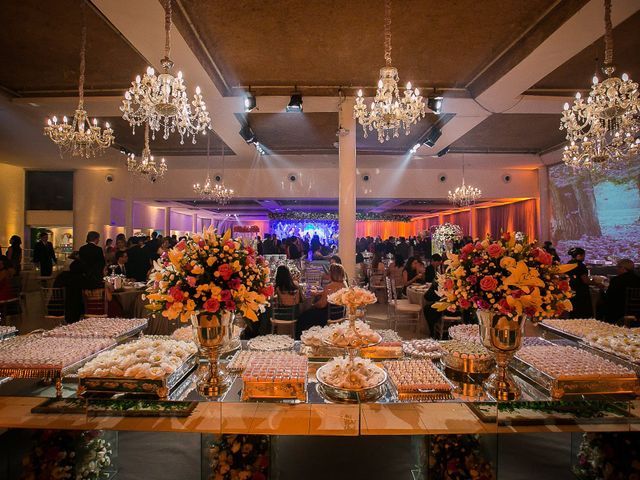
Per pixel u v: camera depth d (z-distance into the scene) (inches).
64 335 91.9
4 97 210.2
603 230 331.0
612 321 196.1
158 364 69.4
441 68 186.7
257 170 426.0
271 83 202.2
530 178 431.8
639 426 66.6
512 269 64.4
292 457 95.3
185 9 138.2
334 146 340.2
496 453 77.9
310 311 180.7
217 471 78.6
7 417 67.7
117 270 275.1
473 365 76.4
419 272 287.1
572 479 87.4
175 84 131.4
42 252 339.3
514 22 147.2
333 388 67.5
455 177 429.1
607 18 123.7
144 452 97.3
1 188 406.9
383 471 89.7
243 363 78.1
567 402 66.0
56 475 82.5
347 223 229.6
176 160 391.2
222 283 68.9
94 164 400.2
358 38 158.9
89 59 177.6
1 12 141.1
